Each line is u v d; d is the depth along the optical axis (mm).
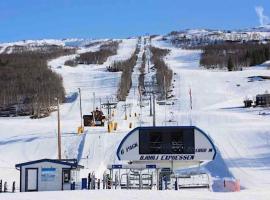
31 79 146500
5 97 124188
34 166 35094
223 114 87625
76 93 128125
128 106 103688
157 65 177875
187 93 122750
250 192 29656
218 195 27219
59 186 35000
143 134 38250
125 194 27516
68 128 80000
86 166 50281
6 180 44438
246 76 145750
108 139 64312
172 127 38062
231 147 56750
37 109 109000
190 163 39000
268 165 46906
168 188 34875
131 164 39844
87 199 25312
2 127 85812
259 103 102500
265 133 63844
